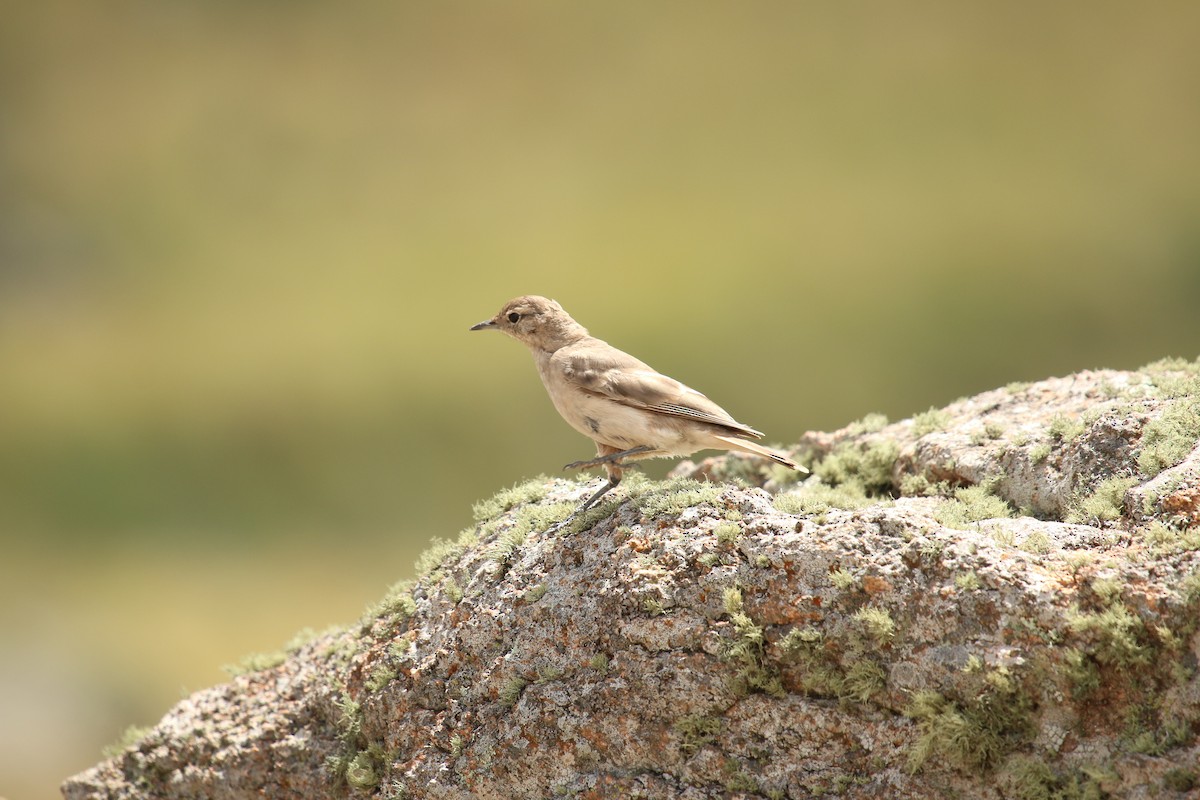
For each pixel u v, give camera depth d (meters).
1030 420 7.03
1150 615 5.00
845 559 5.45
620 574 5.91
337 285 29.97
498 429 24.00
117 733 15.41
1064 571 5.23
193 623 17.91
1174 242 28.73
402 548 20.72
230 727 7.04
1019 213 30.55
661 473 12.83
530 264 30.38
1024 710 5.09
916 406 24.50
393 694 6.39
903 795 5.23
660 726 5.66
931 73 38.88
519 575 6.34
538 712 5.89
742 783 5.49
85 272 31.20
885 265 29.03
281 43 40.47
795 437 23.92
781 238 30.64
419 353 26.06
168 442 23.75
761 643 5.54
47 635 17.08
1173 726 4.89
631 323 27.42
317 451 23.41
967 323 26.30
